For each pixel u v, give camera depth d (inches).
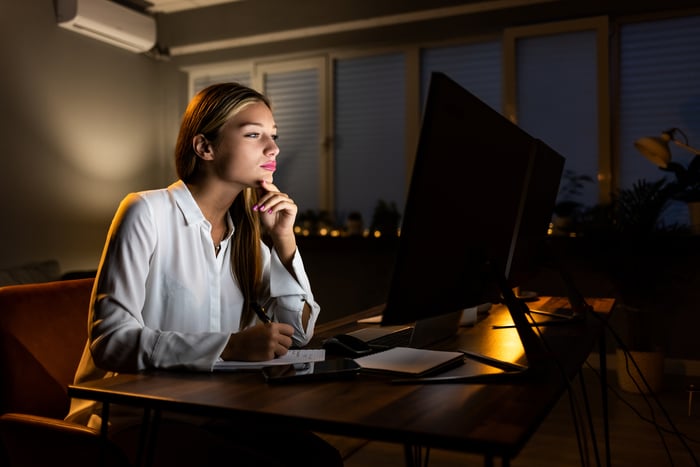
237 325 56.3
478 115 38.2
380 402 32.8
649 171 172.4
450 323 54.1
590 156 175.5
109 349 42.6
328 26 202.7
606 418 72.9
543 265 64.1
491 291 44.8
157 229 50.2
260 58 220.2
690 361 153.6
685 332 154.0
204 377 39.5
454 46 195.8
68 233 196.9
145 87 227.1
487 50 191.8
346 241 178.9
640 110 173.6
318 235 182.5
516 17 180.5
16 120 180.5
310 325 56.6
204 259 52.9
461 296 40.6
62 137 194.9
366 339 51.8
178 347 41.4
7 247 177.9
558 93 178.4
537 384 36.7
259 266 57.4
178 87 231.9
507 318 66.8
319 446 51.4
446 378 37.3
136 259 47.4
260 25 213.3
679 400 128.7
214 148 52.1
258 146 52.6
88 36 203.5
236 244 56.6
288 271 56.7
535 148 49.2
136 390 36.0
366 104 206.2
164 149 233.1
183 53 228.2
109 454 40.8
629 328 138.6
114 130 213.6
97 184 207.3
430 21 190.5
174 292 50.9
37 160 187.2
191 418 50.8
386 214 182.4
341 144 209.8
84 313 58.0
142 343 41.7
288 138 218.2
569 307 74.3
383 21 195.0
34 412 52.4
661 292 155.3
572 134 177.3
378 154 204.4
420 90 198.7
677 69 169.9
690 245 135.9
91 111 205.0
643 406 124.1
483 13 183.9
